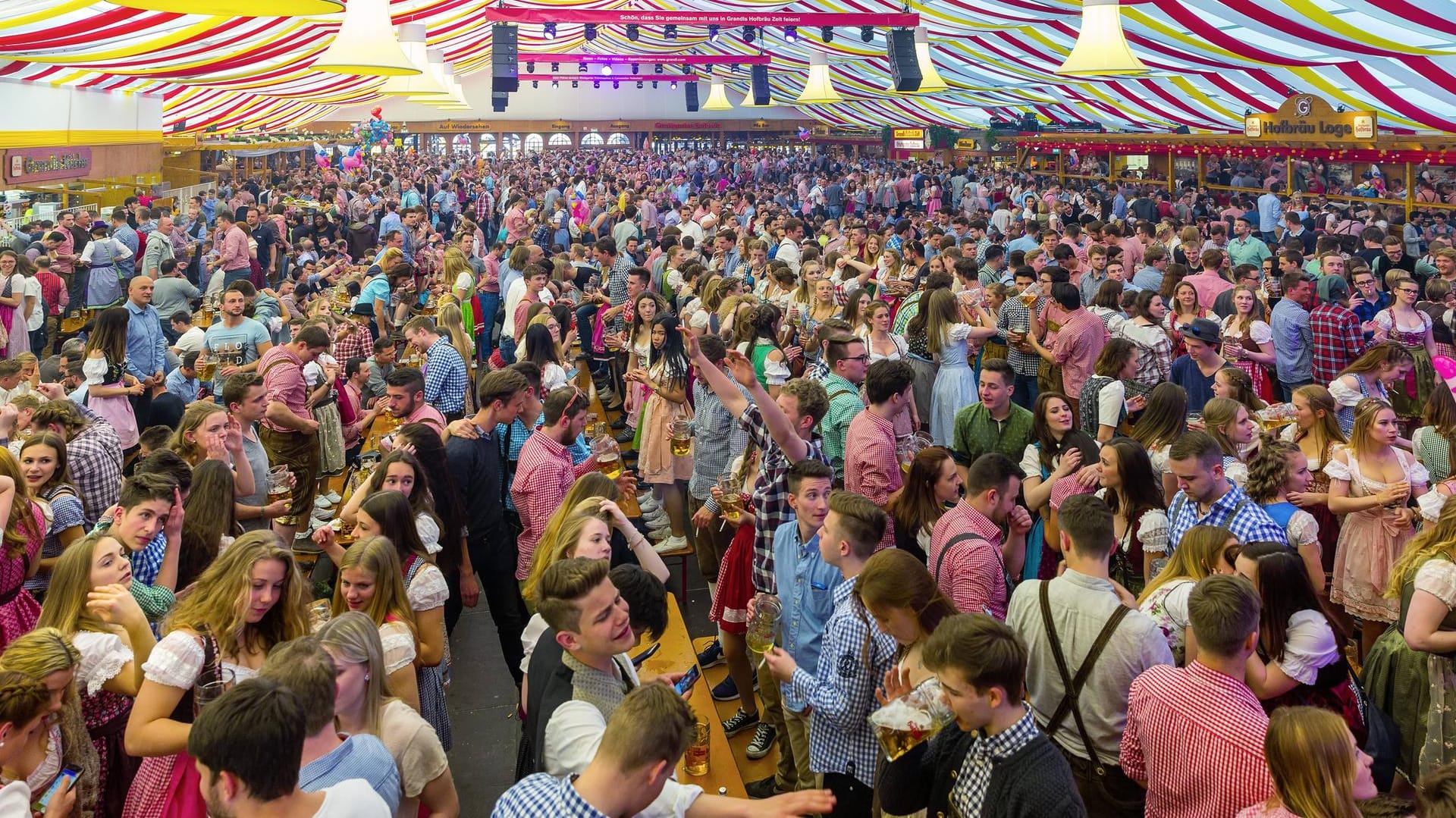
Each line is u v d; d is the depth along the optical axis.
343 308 10.03
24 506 3.85
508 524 5.30
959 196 24.39
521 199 18.06
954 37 17.95
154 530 3.52
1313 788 2.35
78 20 10.64
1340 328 7.14
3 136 15.00
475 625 5.94
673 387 5.86
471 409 8.99
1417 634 3.49
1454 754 3.50
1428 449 5.30
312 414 6.37
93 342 6.54
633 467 7.39
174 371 7.70
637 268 8.43
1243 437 4.89
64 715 2.77
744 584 4.24
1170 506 4.11
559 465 4.64
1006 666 2.31
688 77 34.50
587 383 8.60
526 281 8.83
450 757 4.59
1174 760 2.74
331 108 37.41
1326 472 4.68
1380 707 3.78
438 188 26.09
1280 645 3.14
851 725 3.09
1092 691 3.06
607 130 47.69
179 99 23.16
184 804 2.72
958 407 6.49
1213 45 14.32
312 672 2.47
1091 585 3.11
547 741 2.60
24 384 6.26
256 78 18.17
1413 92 14.30
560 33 31.27
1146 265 9.48
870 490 4.54
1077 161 25.59
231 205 19.97
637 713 2.15
